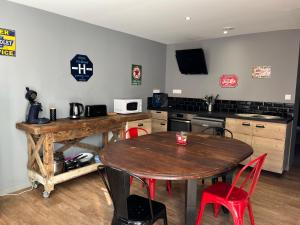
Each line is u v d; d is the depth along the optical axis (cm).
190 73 508
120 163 183
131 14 323
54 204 270
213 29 398
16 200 278
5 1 277
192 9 296
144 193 299
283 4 272
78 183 327
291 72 391
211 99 476
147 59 497
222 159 196
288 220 245
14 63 291
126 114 402
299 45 380
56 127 280
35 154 291
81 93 372
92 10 309
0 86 281
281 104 405
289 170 397
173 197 291
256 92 429
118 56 429
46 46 320
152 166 177
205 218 247
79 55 362
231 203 190
